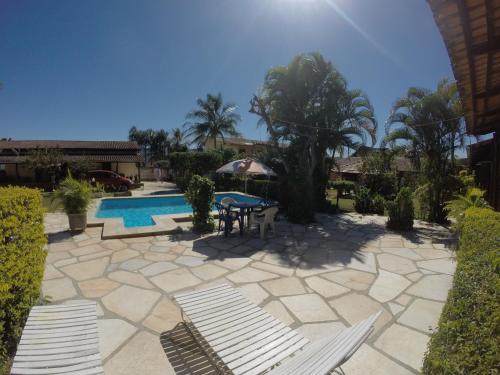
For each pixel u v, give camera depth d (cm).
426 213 1134
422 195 1106
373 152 1642
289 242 746
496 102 609
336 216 1180
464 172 1057
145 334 342
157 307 405
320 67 1272
